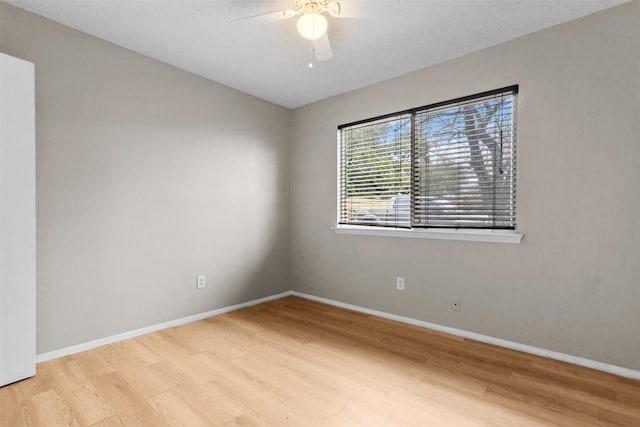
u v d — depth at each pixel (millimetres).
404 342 2471
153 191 2646
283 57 2615
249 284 3422
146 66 2594
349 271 3328
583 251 2068
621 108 1941
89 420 1529
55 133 2145
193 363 2107
